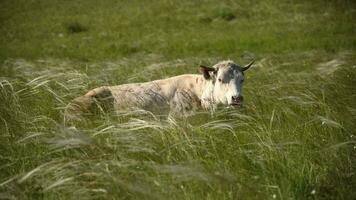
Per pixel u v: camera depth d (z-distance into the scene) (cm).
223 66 1867
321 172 1264
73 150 1329
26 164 1291
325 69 2466
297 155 1328
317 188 1192
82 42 5041
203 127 1483
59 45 4919
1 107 1672
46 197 1155
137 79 2302
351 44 3938
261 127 1487
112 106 1930
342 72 2353
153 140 1384
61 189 1160
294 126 1573
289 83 2081
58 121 1631
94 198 1139
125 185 1108
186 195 1118
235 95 1775
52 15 6512
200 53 3944
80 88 2036
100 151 1305
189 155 1275
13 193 1153
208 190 1162
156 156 1308
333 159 1322
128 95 1944
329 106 1731
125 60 3195
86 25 5894
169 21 5694
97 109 1836
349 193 1185
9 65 3031
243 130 1548
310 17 5278
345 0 5781
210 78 1888
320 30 4734
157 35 5134
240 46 4178
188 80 1991
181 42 4575
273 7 5706
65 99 1845
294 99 1761
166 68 2609
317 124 1573
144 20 5841
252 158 1302
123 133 1373
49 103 1808
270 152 1312
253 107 1756
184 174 1120
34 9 6838
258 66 2762
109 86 2008
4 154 1361
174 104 1941
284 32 4734
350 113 1677
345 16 5259
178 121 1591
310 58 3222
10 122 1565
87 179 1186
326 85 2047
